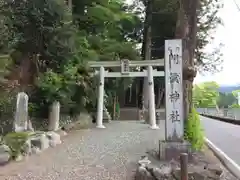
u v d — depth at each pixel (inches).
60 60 462.6
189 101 292.7
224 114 1015.6
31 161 277.0
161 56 1012.5
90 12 691.4
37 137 334.3
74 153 315.9
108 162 272.7
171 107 275.4
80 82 562.6
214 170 208.8
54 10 422.0
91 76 633.6
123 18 859.4
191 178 188.9
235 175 225.6
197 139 287.7
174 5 754.8
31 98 485.1
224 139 427.8
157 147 342.3
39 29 420.2
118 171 239.6
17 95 368.8
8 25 383.2
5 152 268.2
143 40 991.6
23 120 364.2
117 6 806.5
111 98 848.9
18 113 361.1
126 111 960.9
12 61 434.0
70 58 473.1
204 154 295.7
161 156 266.2
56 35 430.0
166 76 279.0
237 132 522.0
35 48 443.5
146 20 922.7
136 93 1115.9
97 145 366.0
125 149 335.9
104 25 758.5
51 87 453.7
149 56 934.4
